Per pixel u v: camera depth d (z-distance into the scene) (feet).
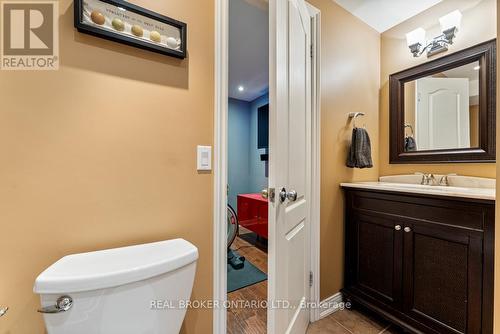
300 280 4.42
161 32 3.00
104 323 2.16
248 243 10.28
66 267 2.23
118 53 2.78
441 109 5.58
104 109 2.69
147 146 2.96
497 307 2.39
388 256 4.75
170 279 2.49
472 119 5.09
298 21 4.15
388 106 6.63
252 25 6.78
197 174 3.34
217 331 3.48
